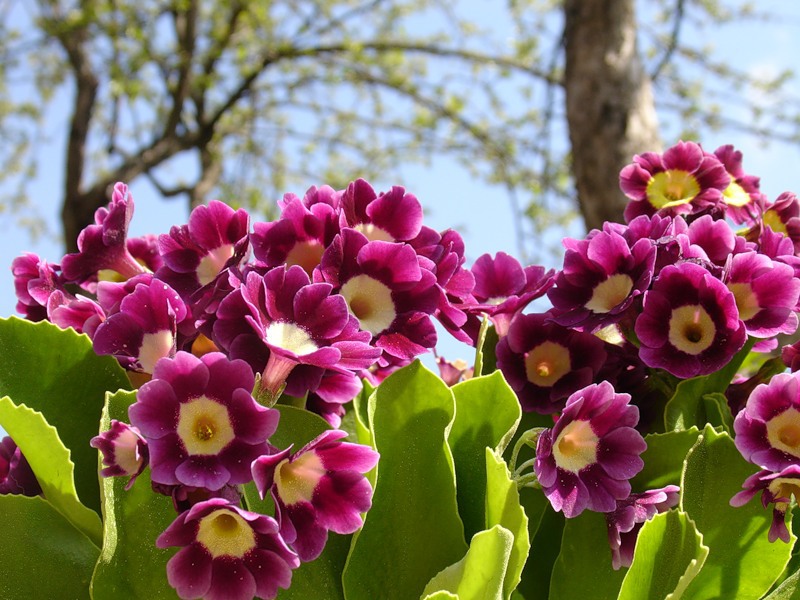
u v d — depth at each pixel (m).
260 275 0.27
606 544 0.28
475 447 0.28
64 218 2.00
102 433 0.24
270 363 0.25
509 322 0.32
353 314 0.27
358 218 0.29
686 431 0.28
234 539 0.23
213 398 0.24
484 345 0.32
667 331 0.29
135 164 2.01
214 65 2.12
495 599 0.24
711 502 0.28
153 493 0.25
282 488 0.24
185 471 0.23
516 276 0.33
